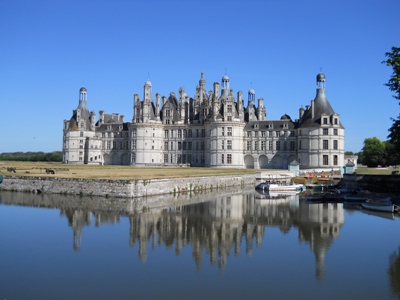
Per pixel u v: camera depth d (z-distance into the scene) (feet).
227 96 475.31
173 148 528.63
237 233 145.79
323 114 426.10
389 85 171.42
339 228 155.22
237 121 472.85
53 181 244.83
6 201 212.02
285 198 251.39
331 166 422.00
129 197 224.74
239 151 474.08
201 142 513.86
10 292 89.56
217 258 114.62
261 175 362.33
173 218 171.94
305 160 435.94
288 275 100.78
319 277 99.55
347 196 235.20
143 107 517.55
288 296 88.22
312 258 115.03
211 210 194.39
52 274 100.63
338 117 426.10
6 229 148.05
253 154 483.92
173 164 523.70
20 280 96.58
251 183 355.15
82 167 409.08
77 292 89.76
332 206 215.10
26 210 186.09
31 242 130.00
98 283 94.94
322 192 273.75
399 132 170.91
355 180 299.79
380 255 118.21
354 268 106.22
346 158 495.41
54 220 164.14
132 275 100.32
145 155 513.04
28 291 90.17
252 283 95.55
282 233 146.30
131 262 110.32
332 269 105.40
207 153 486.79
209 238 137.80
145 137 513.86
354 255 118.11
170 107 536.42
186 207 202.39
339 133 426.92
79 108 581.94
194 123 522.88
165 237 138.51
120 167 441.68
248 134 487.61
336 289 92.12
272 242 132.98
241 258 114.62
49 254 117.19
